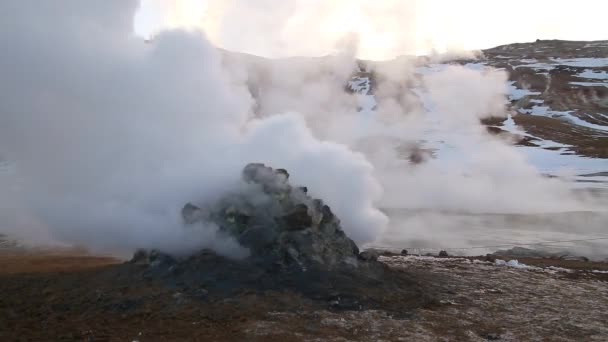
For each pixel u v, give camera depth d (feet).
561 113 335.26
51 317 39.55
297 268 47.29
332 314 40.24
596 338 37.09
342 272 48.34
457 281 53.31
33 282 48.91
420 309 42.98
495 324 39.81
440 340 35.65
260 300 42.27
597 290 51.39
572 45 609.42
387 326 38.22
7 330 36.68
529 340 36.35
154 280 46.83
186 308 40.83
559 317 41.86
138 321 38.45
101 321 38.58
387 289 47.14
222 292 43.65
